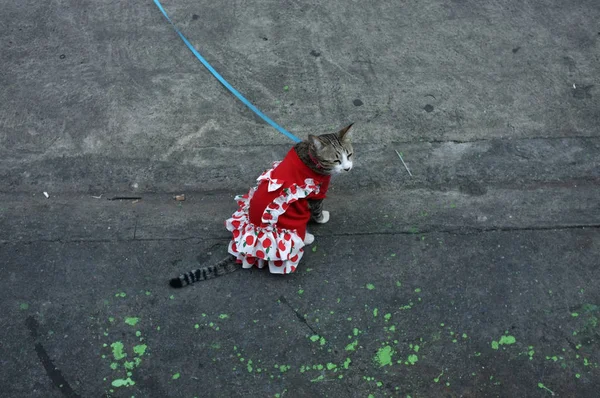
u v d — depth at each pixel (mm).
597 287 2188
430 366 2094
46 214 2320
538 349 2109
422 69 2607
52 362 2100
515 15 2738
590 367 2086
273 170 2141
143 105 2533
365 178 2379
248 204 2232
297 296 2188
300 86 2576
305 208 2150
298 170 2109
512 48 2650
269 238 2143
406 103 2531
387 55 2645
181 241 2275
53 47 2668
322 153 2074
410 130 2475
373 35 2697
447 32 2697
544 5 2752
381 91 2561
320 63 2629
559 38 2672
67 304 2178
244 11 2756
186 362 2104
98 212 2326
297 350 2117
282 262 2182
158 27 2719
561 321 2143
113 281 2213
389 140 2453
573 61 2615
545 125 2473
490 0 2762
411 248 2254
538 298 2176
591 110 2500
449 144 2439
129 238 2279
